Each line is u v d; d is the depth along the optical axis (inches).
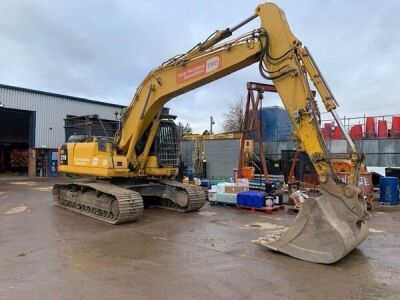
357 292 206.4
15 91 1137.4
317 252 258.5
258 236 342.3
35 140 1190.3
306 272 238.8
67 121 776.3
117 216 396.5
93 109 1321.4
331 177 266.8
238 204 503.2
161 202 516.1
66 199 506.3
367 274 236.2
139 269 245.1
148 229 373.4
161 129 489.7
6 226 385.4
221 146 895.7
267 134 970.1
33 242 317.4
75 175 535.2
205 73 368.2
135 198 405.4
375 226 398.9
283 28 299.7
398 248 300.4
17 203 556.7
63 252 286.2
